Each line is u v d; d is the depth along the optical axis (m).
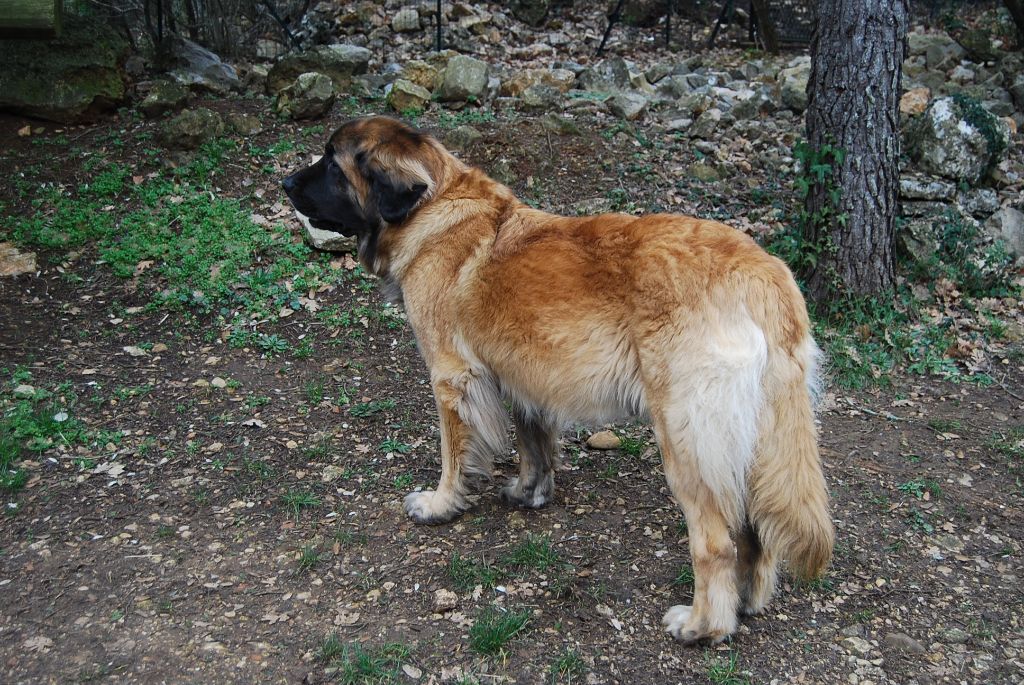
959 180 4.25
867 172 3.71
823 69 3.72
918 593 2.60
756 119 5.52
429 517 2.77
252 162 4.37
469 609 2.51
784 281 2.35
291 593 2.55
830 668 2.39
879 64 3.64
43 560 2.62
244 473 2.94
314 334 3.57
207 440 3.07
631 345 2.40
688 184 4.48
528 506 2.85
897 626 2.50
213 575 2.60
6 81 4.45
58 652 2.38
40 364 3.34
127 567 2.61
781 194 4.46
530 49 7.00
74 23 4.68
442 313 2.65
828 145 3.72
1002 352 3.65
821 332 3.69
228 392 3.27
